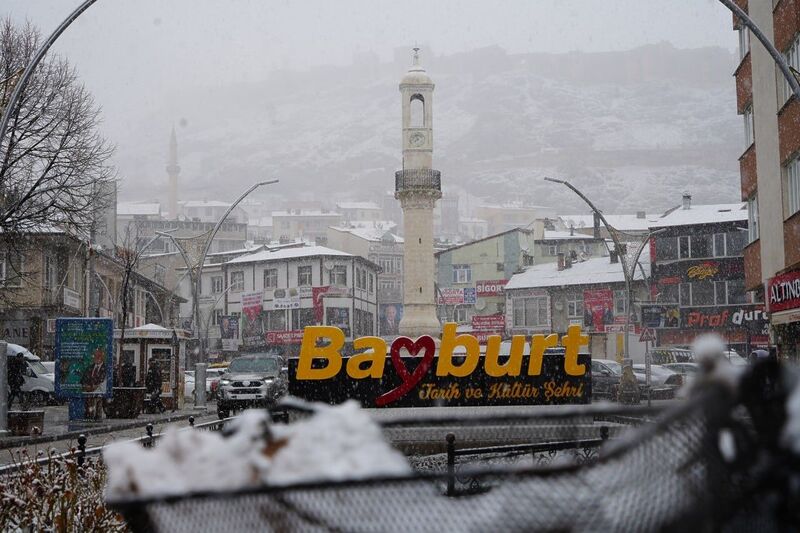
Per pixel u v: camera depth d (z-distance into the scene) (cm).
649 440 333
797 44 2927
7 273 5419
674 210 8638
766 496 325
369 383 2464
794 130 2933
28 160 3784
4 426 2573
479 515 340
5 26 3781
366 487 338
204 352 4691
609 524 326
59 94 3838
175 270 10681
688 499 328
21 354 4166
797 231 2917
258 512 340
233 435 406
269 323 9900
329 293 9619
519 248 10144
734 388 338
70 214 3853
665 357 7344
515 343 2498
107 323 3297
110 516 976
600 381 4878
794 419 327
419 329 6412
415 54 6550
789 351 3197
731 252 7775
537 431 503
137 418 3594
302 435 359
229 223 15700
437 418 412
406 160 6500
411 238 6500
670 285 7938
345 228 14588
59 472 1132
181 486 354
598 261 8962
